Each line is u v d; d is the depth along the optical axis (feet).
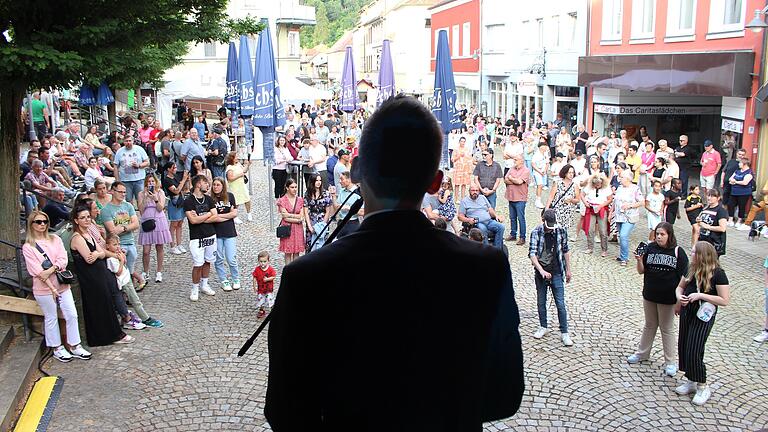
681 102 82.12
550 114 105.81
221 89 87.20
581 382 25.53
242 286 37.19
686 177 61.26
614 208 43.06
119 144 65.41
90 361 26.99
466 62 148.05
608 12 84.99
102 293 28.37
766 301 29.37
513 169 47.16
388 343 5.66
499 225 40.14
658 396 24.39
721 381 25.52
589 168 56.13
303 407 5.73
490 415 6.40
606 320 32.35
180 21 32.22
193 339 29.55
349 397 5.69
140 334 29.99
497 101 132.87
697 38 66.49
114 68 29.63
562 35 99.40
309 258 5.72
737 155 54.24
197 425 22.21
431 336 5.75
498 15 127.54
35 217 26.05
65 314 26.81
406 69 195.00
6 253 32.19
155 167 72.18
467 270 5.88
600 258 44.24
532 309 33.88
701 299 23.27
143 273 37.68
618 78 79.00
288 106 101.65
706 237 39.60
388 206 5.98
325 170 57.06
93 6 28.86
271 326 5.82
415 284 5.71
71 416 22.57
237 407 23.49
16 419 22.18
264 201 62.18
